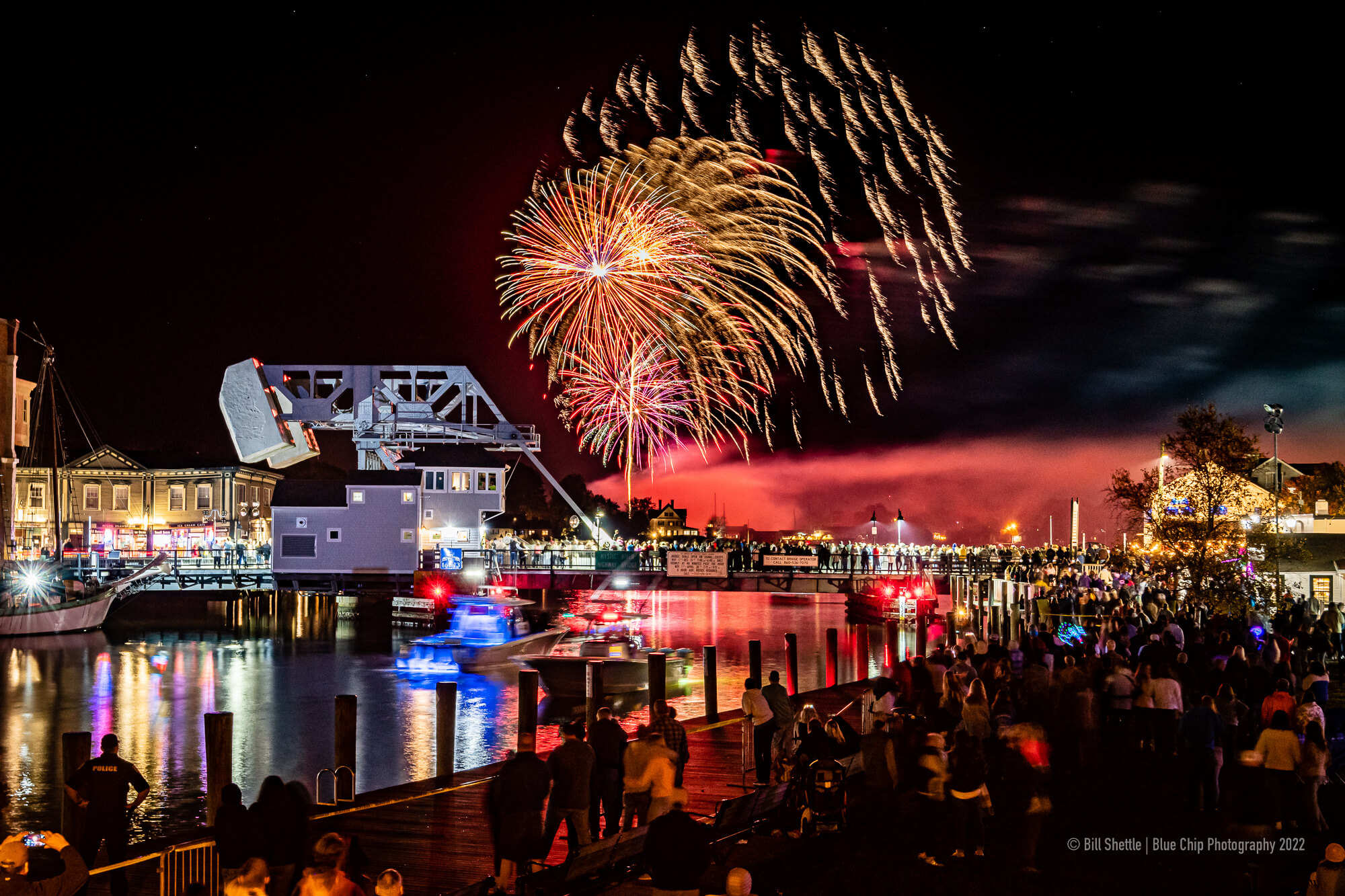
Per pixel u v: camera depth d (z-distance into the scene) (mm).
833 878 12047
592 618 55938
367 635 60594
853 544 68938
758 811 13047
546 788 11242
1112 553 45812
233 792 10359
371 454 69062
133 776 12477
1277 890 11477
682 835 9195
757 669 30219
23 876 8797
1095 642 25969
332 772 17344
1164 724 18125
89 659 49844
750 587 59844
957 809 12672
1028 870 12250
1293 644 24578
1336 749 17484
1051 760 17359
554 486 69812
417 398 70000
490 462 69250
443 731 19000
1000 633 48562
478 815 15688
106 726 32156
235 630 64312
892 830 14312
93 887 12359
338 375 69250
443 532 68125
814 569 60344
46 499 84625
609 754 13383
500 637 51219
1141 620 30141
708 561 59500
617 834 11516
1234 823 11477
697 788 17422
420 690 39406
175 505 86250
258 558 69375
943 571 67750
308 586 65375
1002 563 66312
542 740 28469
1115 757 18734
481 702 36406
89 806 12164
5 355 71812
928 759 12891
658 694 25047
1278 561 38188
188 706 35688
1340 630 30641
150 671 45188
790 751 16156
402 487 66062
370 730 30938
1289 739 13508
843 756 15359
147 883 12516
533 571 61031
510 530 105375
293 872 10195
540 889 10945
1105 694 19484
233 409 67375
